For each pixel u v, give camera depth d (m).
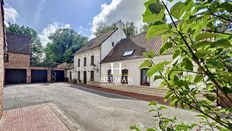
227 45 0.65
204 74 0.81
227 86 0.83
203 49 0.73
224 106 0.98
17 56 28.41
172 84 0.99
